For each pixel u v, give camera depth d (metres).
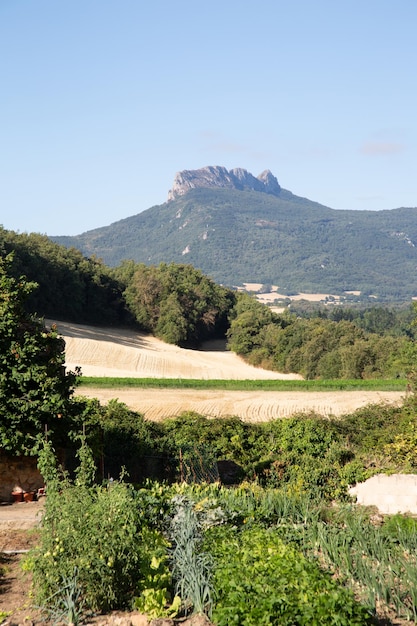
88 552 11.64
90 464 18.02
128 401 45.12
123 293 105.75
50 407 19.64
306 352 86.94
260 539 13.79
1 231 95.00
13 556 14.34
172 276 112.69
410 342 53.09
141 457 24.19
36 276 91.94
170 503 15.78
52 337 20.73
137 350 82.44
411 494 20.77
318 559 14.33
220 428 26.81
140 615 11.27
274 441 26.67
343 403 46.78
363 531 16.52
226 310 117.00
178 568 12.46
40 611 11.32
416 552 14.98
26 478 19.91
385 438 26.72
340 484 22.95
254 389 58.19
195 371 78.19
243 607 10.37
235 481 24.70
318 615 10.14
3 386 19.55
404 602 12.46
